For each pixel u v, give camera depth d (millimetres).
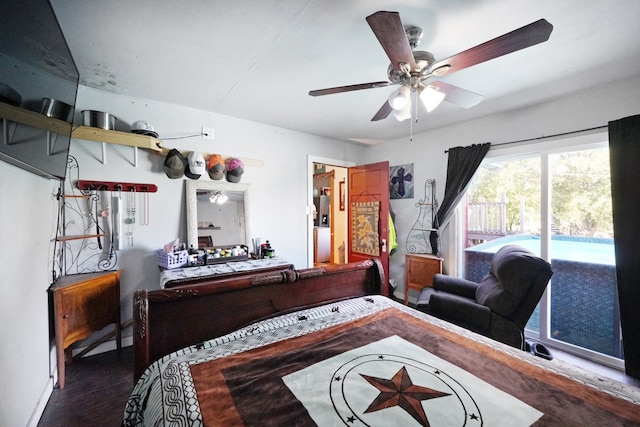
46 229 1809
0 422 1169
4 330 1221
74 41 1662
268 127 3330
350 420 855
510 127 2803
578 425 844
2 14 942
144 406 1096
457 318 2070
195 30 1566
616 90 2168
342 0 1333
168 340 1386
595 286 2404
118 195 2410
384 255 3670
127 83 2225
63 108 1536
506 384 1045
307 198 3703
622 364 2162
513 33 1116
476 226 3465
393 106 1670
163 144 2625
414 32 1517
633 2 1324
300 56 1835
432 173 3514
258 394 980
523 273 1918
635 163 2010
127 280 2449
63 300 1874
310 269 1890
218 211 2889
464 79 2135
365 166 3967
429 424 839
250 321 1646
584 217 2545
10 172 1295
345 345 1337
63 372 1854
